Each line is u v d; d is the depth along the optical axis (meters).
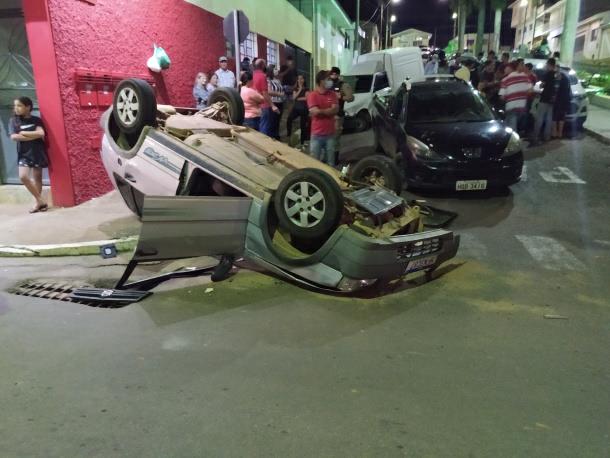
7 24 8.51
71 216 7.89
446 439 3.10
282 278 5.70
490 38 66.81
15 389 3.65
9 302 5.20
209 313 4.88
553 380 3.76
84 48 8.39
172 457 2.95
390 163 6.54
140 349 4.21
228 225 5.33
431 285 5.54
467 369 3.91
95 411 3.38
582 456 2.95
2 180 9.24
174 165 5.92
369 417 3.31
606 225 7.45
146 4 10.17
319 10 29.62
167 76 11.17
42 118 8.04
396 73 16.23
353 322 4.69
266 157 6.27
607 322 4.69
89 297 5.24
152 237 5.03
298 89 13.56
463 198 8.89
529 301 5.14
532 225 7.51
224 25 8.70
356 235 4.89
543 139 13.18
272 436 3.12
